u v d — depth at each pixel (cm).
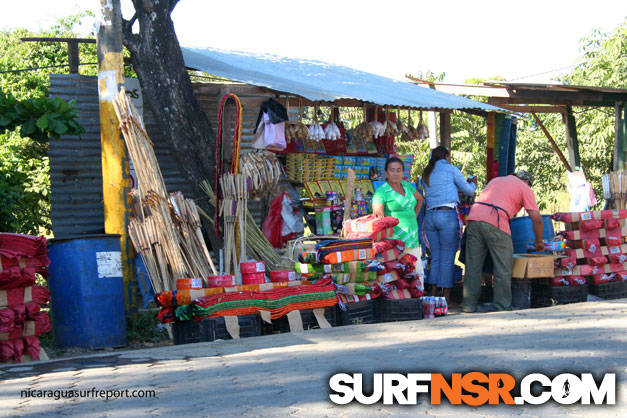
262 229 1109
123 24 959
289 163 1118
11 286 611
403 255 804
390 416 397
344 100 1088
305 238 891
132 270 820
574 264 888
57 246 723
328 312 759
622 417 391
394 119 1192
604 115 2033
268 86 952
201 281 713
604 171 2138
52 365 582
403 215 839
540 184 2372
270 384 473
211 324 677
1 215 1084
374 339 640
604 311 759
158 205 775
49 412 422
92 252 721
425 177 930
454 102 1184
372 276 773
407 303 788
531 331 646
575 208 1544
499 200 850
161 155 1179
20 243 621
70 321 720
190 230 801
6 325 600
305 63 1303
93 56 1983
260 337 680
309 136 1023
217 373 514
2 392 481
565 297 883
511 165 1380
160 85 960
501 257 846
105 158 825
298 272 780
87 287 717
